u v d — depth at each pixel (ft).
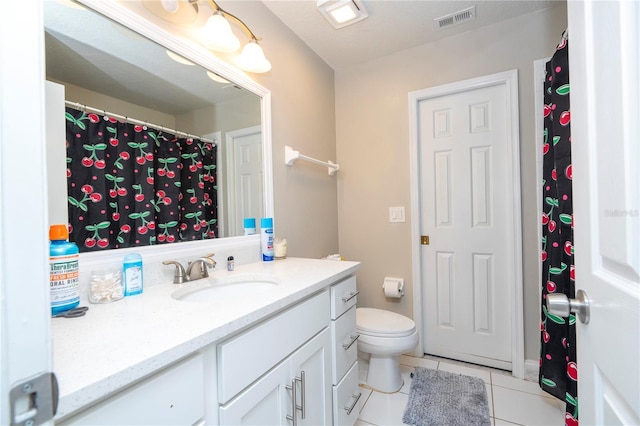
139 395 1.64
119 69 3.27
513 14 5.90
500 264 6.31
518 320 5.98
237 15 4.70
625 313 1.40
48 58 2.73
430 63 6.81
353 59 7.41
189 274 3.59
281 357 2.75
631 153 1.35
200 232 4.11
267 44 5.36
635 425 1.33
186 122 4.00
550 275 4.67
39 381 1.03
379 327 5.46
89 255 2.85
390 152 7.29
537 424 4.59
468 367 6.40
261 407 2.50
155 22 3.51
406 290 7.11
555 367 4.68
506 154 6.19
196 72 4.12
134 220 3.35
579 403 2.03
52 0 2.77
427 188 7.02
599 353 1.70
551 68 4.71
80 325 2.13
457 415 4.80
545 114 5.13
